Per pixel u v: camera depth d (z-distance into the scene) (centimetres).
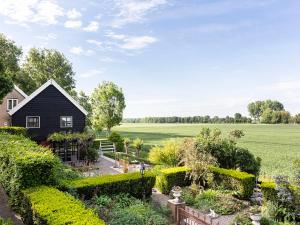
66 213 707
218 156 1766
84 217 683
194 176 1562
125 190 1262
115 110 5031
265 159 2945
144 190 1321
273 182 1333
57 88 2781
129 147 3556
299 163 1226
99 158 2728
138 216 977
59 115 2784
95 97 5122
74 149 2589
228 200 1338
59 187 1036
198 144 1762
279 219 1149
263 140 5019
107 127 5053
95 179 1243
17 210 977
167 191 1512
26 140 1602
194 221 1005
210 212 1240
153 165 2352
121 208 1090
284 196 1141
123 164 2291
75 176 1380
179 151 1925
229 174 1512
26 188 929
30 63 5106
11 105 3244
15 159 970
